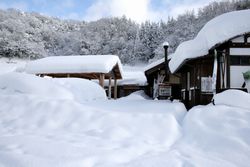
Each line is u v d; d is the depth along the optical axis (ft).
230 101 23.99
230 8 203.00
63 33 292.81
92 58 59.72
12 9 340.59
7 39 204.95
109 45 225.56
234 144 14.87
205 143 15.92
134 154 13.69
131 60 197.98
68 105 21.07
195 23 186.60
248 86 28.76
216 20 34.19
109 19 284.20
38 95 24.06
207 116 19.80
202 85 36.17
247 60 30.60
